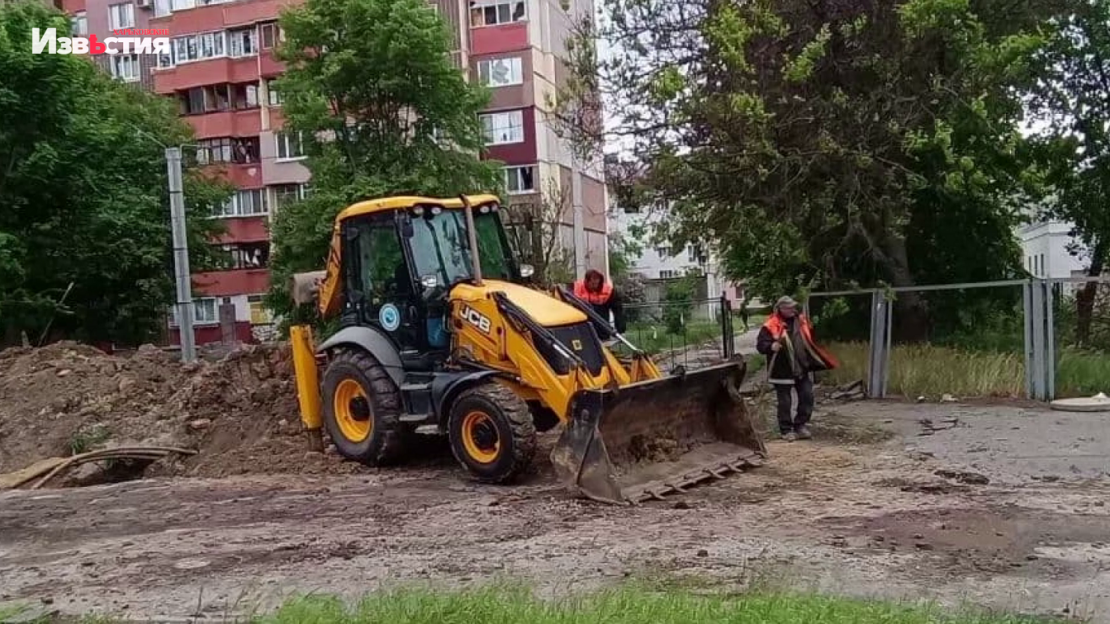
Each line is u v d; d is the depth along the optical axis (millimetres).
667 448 9875
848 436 12094
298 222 27062
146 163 32656
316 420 12141
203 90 49062
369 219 11500
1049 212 20734
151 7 51250
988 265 18922
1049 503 8516
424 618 5398
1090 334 15078
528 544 7625
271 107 48125
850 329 17359
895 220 15258
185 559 7672
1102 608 5824
